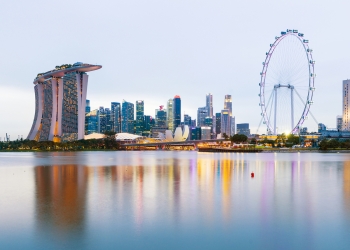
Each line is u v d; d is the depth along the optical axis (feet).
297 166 296.71
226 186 161.27
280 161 380.58
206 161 389.80
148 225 90.63
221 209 109.29
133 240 79.10
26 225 90.38
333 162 356.38
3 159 451.94
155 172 235.20
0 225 90.53
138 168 274.36
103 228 87.86
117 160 419.95
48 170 255.09
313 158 456.45
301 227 89.20
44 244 76.23
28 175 215.92
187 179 190.60
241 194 137.69
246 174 221.66
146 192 141.69
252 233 84.28
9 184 169.27
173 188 153.79
